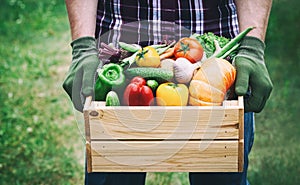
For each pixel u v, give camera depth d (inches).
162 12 116.4
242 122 94.8
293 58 275.7
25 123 231.8
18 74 280.8
